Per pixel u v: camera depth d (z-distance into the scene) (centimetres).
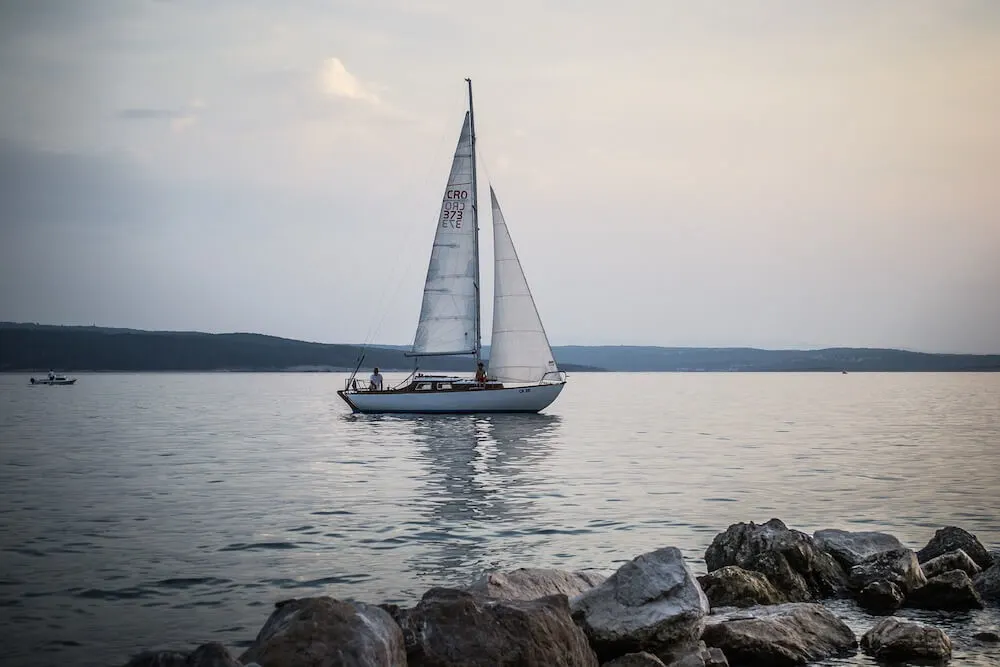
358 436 4588
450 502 2297
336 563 1584
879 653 1153
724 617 1220
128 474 2917
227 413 7131
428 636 916
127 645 1131
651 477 2844
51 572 1504
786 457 3528
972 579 1462
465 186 6134
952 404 9219
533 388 5947
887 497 2403
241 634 1180
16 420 6081
